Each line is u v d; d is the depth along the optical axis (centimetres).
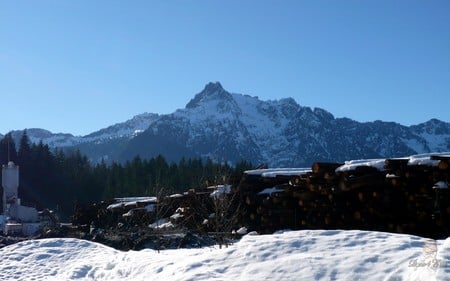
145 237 1819
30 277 1393
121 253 1482
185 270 1012
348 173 1339
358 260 873
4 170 4078
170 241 1706
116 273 1248
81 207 2912
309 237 1031
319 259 907
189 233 1700
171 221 2048
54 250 1628
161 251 1424
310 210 1449
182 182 6284
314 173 1418
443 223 1148
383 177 1281
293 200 1504
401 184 1234
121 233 2053
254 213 1662
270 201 1549
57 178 8006
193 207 2008
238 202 1703
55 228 2709
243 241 1081
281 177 1636
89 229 2609
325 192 1388
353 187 1309
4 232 3519
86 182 7931
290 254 964
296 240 1020
